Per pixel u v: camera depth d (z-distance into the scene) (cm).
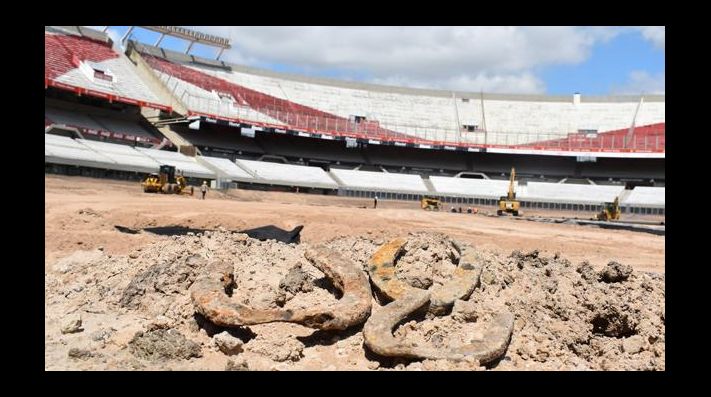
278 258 1241
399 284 1048
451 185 7950
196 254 1181
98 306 1077
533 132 8894
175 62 7944
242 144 7594
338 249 1263
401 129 8544
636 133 8456
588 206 7312
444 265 1201
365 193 7294
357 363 912
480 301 1079
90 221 2502
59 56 6312
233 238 1327
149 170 5650
